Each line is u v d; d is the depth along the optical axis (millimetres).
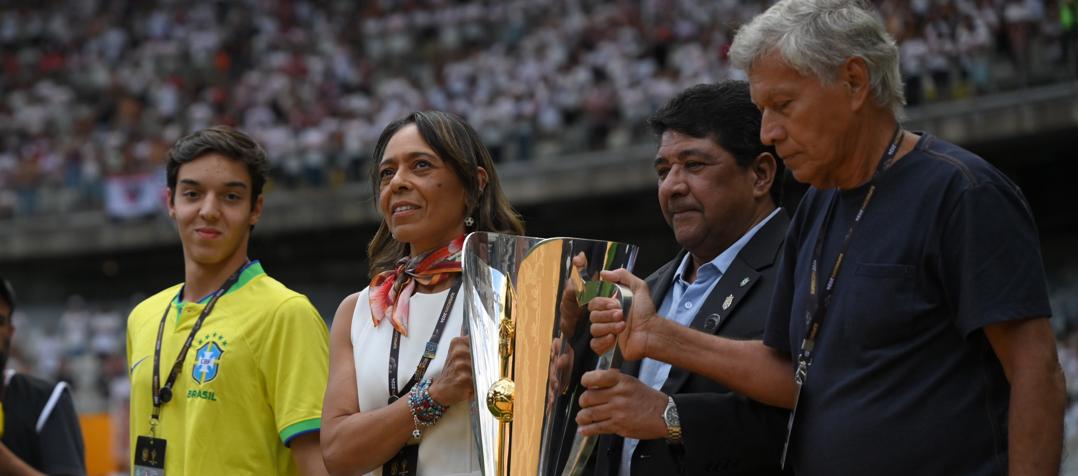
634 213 34906
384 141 5254
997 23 24062
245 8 50156
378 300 5121
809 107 3955
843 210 4121
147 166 41031
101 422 15266
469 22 43000
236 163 5941
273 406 5672
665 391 4891
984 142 24188
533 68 37375
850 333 3951
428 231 5043
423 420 4648
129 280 45031
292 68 44594
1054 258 27156
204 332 5773
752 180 5082
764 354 4438
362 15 47281
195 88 46656
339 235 39438
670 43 35125
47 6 53625
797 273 4297
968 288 3732
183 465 5668
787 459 4391
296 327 5699
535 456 4371
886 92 4004
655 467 4820
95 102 47312
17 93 48375
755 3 34406
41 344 37594
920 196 3900
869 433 3861
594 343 4336
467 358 4582
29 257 42688
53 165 43188
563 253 4461
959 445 3783
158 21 50312
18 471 7000
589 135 32375
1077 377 20422
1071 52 23344
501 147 33875
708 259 5207
